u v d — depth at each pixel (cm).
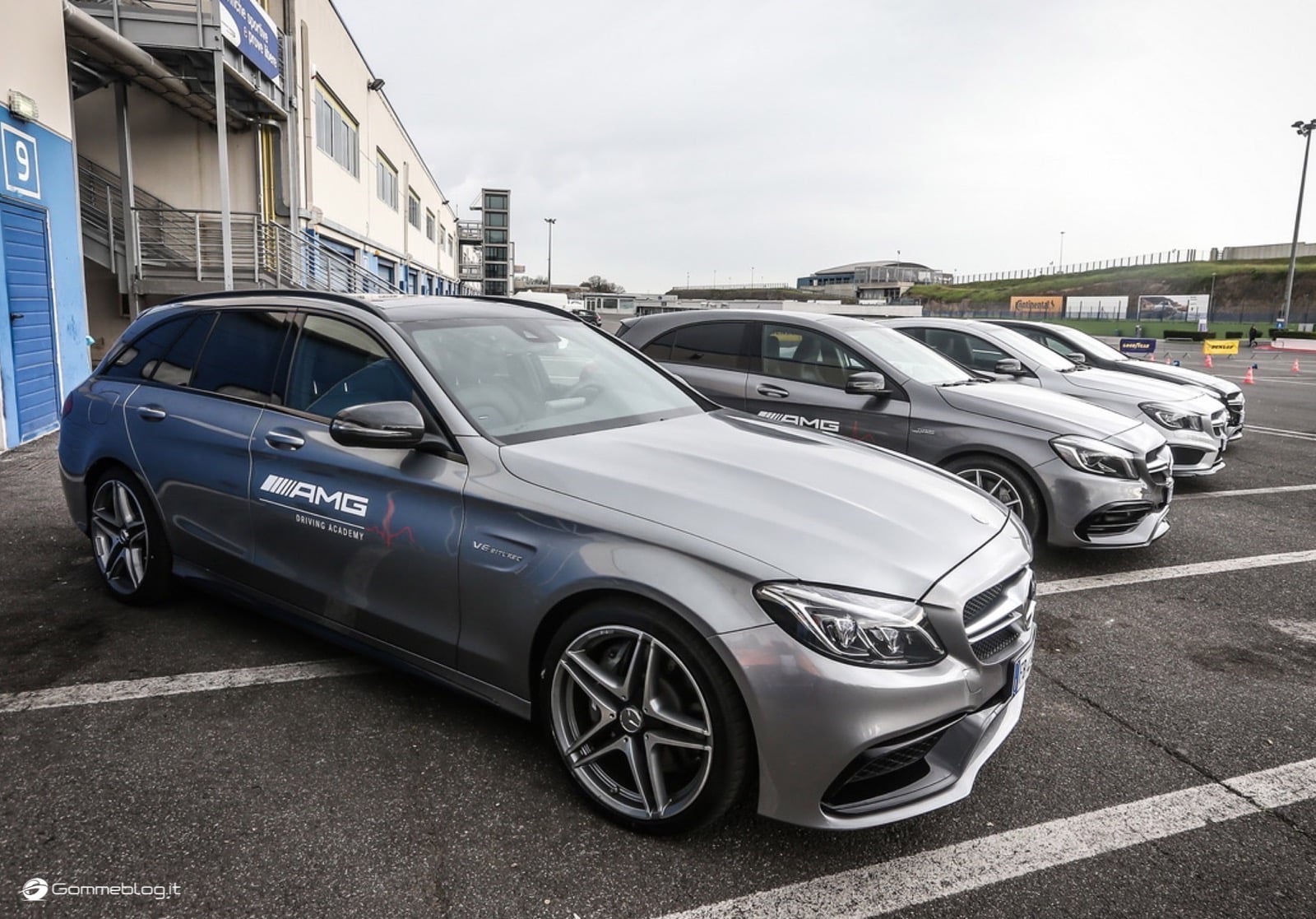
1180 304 6047
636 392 348
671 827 229
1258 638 394
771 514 235
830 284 15288
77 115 1441
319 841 229
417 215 3631
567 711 247
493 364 316
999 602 238
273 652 348
